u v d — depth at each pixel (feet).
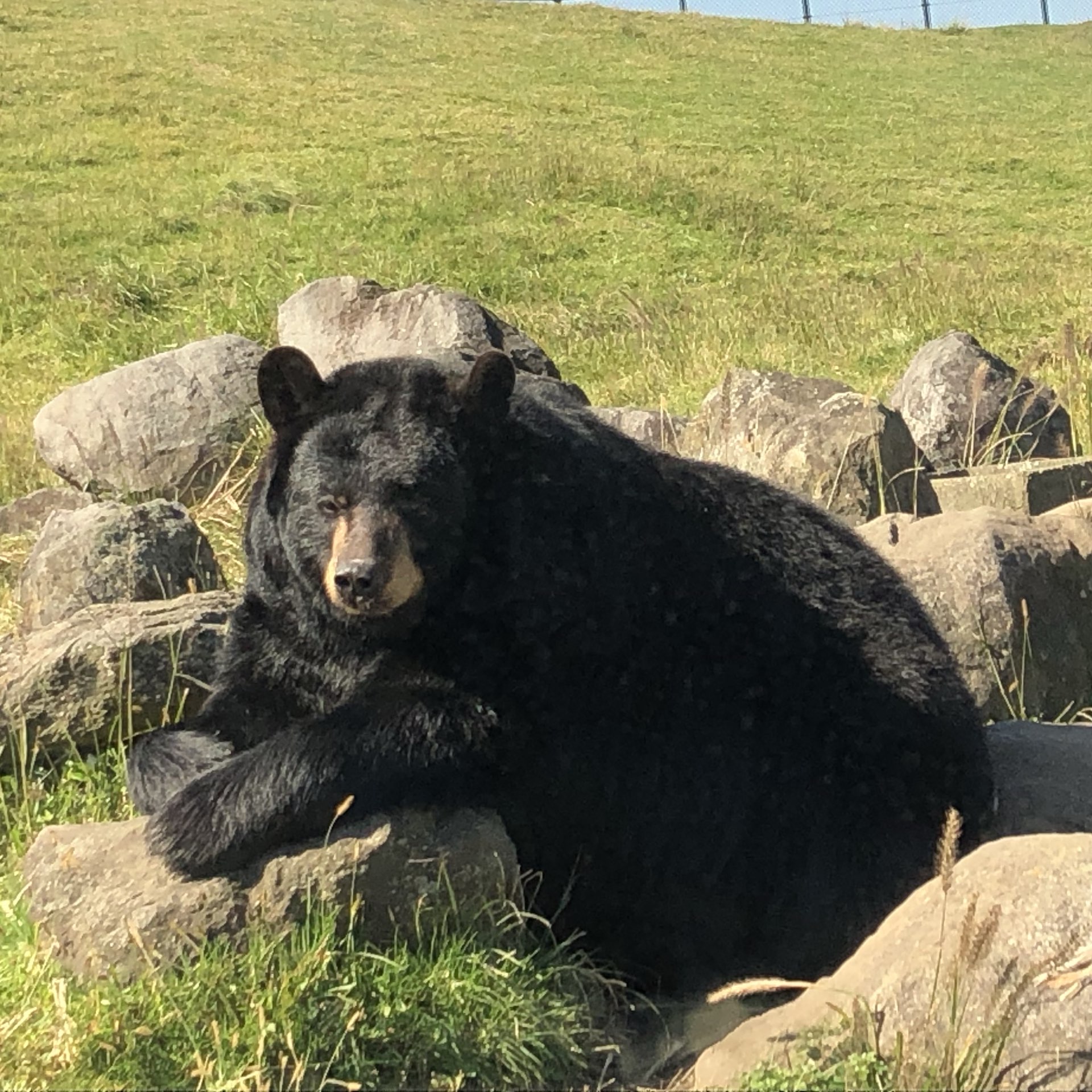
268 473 13.47
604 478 13.21
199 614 15.76
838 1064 9.91
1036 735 15.35
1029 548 17.17
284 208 58.29
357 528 12.17
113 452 23.41
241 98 77.51
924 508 20.31
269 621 13.51
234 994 11.14
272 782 11.99
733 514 13.87
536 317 45.62
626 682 13.08
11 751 14.99
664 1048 12.44
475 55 96.53
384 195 60.29
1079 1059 9.34
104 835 12.59
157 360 24.12
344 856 11.85
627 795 13.19
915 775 13.25
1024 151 81.76
